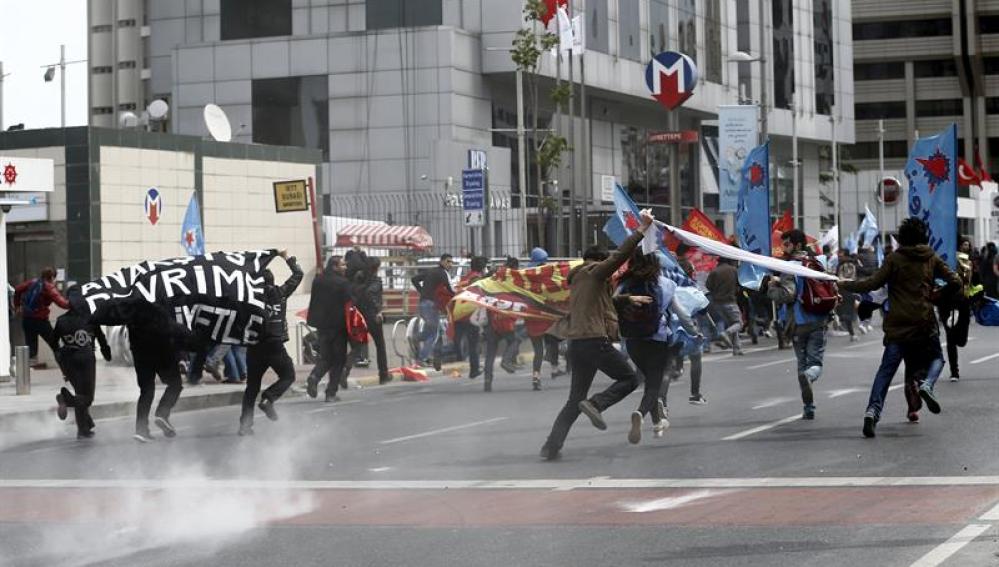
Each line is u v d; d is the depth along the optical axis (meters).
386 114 60.88
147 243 33.91
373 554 9.70
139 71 92.31
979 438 14.84
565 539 10.00
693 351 19.31
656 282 14.86
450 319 27.44
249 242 36.56
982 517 10.30
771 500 11.34
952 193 18.59
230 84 62.75
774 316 37.44
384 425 18.72
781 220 39.12
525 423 18.11
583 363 14.20
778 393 21.02
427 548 9.85
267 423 19.73
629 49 69.12
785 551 9.30
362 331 25.39
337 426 18.84
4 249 27.53
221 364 29.12
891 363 15.35
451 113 60.12
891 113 143.00
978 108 141.50
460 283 29.25
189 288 17.70
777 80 86.12
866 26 142.75
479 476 13.31
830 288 16.97
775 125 85.44
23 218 33.16
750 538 9.77
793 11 88.31
